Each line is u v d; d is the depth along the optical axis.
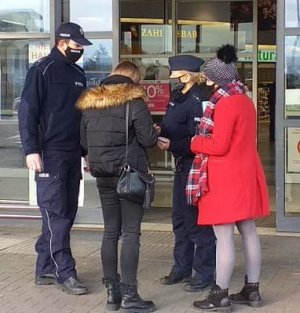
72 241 7.63
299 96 7.77
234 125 5.02
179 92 5.67
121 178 5.08
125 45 12.48
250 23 12.30
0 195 8.69
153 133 5.13
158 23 12.40
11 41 8.55
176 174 5.80
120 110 5.13
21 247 7.38
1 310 5.29
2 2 8.49
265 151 16.64
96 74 8.36
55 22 8.37
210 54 12.34
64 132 5.77
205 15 12.33
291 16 7.74
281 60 7.78
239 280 6.07
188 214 5.69
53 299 5.56
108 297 5.30
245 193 5.05
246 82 12.49
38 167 5.63
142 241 7.68
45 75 5.71
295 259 6.80
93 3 8.30
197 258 5.75
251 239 5.30
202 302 5.26
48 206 5.80
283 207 7.94
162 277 6.14
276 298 5.54
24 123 5.62
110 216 5.32
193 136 5.43
